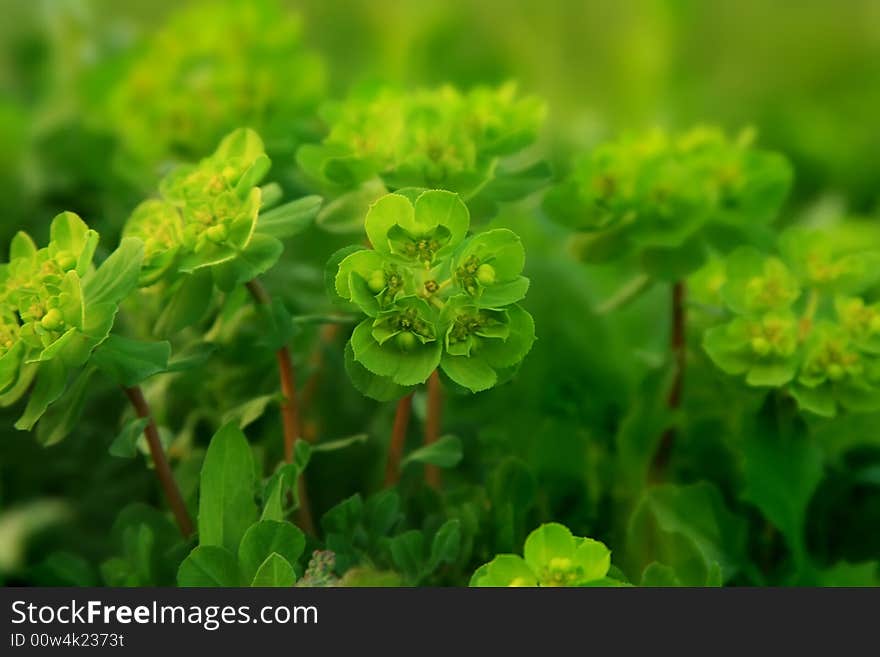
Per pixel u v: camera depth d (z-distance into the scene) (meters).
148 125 0.78
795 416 0.71
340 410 0.76
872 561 0.72
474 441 0.75
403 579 0.68
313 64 0.79
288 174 0.75
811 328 0.70
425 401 0.74
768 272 0.70
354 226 0.70
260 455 0.72
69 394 0.68
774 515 0.70
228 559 0.66
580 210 0.72
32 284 0.66
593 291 0.81
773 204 0.73
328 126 0.76
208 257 0.67
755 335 0.70
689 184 0.71
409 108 0.70
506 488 0.71
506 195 0.71
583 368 0.78
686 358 0.74
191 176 0.68
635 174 0.72
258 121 0.78
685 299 0.76
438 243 0.65
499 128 0.71
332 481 0.74
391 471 0.71
